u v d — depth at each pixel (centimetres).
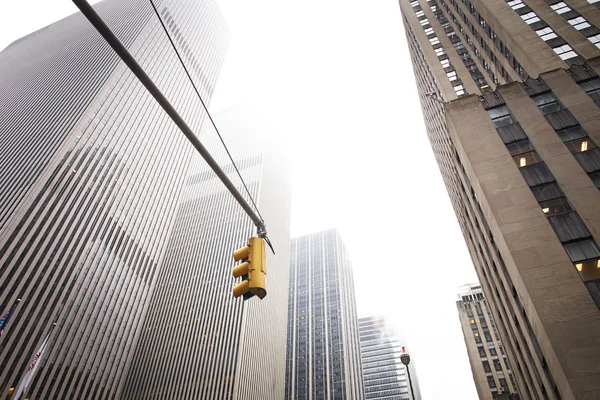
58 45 11962
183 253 12462
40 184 7038
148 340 10131
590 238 2147
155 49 10669
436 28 6344
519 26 4097
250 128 18000
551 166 2544
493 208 2472
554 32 3856
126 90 9394
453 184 5331
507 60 4238
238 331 9469
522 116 2941
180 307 10650
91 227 7775
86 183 7881
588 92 2873
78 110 8450
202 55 13150
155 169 10044
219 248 12069
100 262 7825
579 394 1670
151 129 10075
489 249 3400
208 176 15825
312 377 15175
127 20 11138
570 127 2717
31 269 6438
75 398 6575
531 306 2050
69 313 6869
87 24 11844
